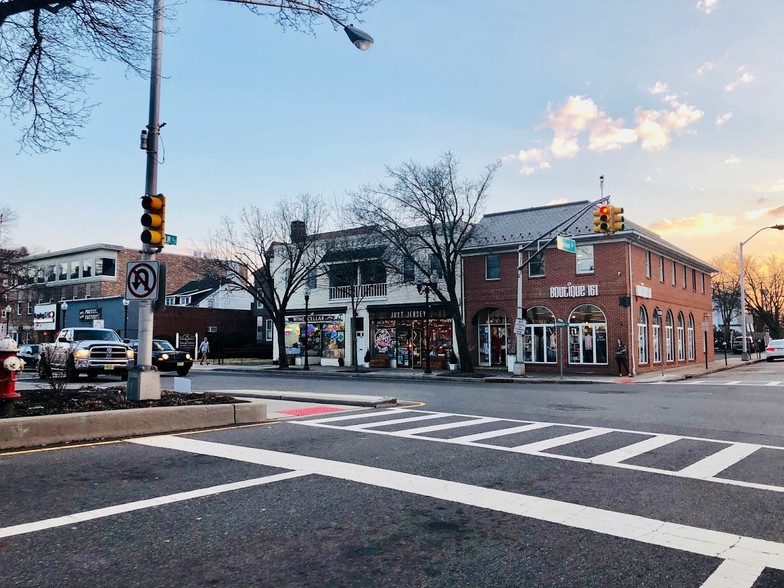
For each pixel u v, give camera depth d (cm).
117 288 6353
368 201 3055
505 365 3344
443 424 1144
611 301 3027
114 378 2411
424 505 572
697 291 4281
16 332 6725
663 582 399
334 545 463
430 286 3111
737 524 523
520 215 3594
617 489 642
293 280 3797
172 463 738
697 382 2497
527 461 786
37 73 1141
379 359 3725
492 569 420
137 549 447
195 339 5119
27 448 812
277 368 3622
